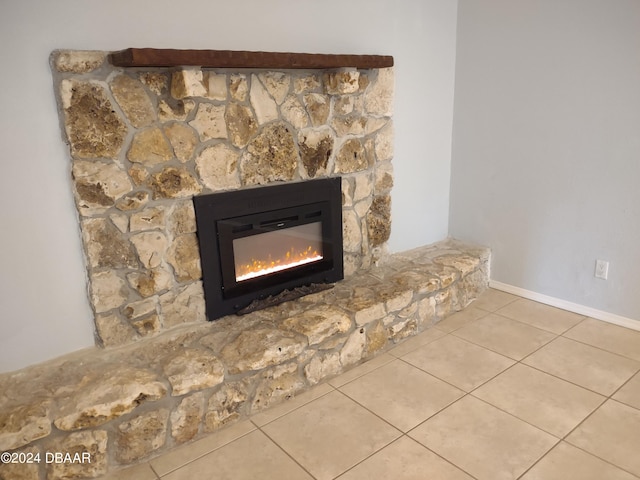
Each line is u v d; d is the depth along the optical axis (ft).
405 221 11.30
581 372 8.08
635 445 6.35
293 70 8.25
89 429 5.87
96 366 6.69
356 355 8.46
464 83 11.24
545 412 7.07
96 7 6.27
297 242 9.05
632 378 7.86
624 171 8.96
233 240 8.06
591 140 9.30
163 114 6.91
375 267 10.50
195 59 6.39
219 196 7.70
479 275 11.19
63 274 6.71
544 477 5.85
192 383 6.43
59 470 5.76
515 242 11.04
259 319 8.08
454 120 11.65
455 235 12.34
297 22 8.29
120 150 6.64
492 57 10.57
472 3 10.69
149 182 6.97
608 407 7.15
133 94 6.62
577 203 9.77
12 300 6.37
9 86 5.86
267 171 8.25
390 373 8.25
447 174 11.98
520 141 10.44
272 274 8.67
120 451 6.13
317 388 7.86
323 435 6.72
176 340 7.43
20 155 6.09
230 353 7.04
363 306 8.47
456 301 10.46
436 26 10.66
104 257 6.78
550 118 9.84
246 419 7.13
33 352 6.65
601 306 9.87
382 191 10.27
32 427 5.49
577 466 6.01
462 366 8.39
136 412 6.15
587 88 9.17
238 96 7.61
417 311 9.50
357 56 8.27
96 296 6.82
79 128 6.26
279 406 7.41
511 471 5.96
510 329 9.68
